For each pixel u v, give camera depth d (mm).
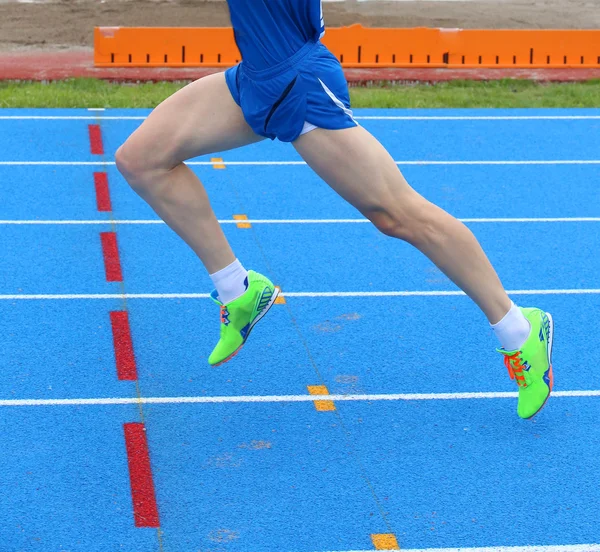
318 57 5531
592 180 14188
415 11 27516
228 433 6844
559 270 10484
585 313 9281
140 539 5559
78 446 6613
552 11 27938
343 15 26516
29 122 16688
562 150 15891
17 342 8273
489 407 7336
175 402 7297
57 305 9156
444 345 8453
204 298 9477
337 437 6824
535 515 5910
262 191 13258
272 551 5465
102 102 18203
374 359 8125
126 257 10570
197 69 20906
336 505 5961
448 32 21703
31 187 13094
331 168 5652
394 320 8992
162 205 6227
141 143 5992
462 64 21922
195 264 10430
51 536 5562
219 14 25938
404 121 17656
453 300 9539
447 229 5895
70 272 10062
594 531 5758
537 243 11367
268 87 5512
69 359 7980
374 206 5758
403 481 6262
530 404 6547
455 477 6328
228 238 11289
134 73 20453
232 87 5828
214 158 14859
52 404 7199
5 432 6766
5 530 5602
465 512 5926
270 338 8500
